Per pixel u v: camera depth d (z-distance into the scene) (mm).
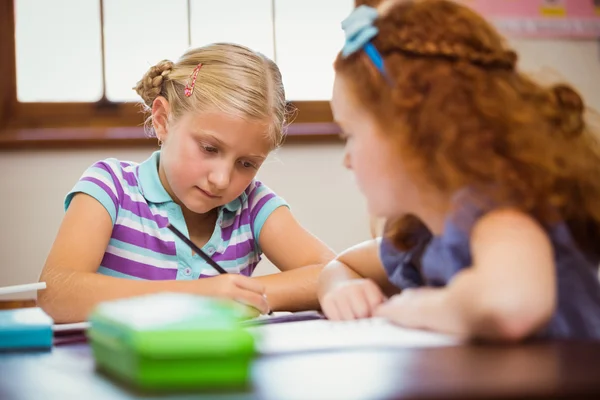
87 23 2264
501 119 753
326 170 2266
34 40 2234
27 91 2230
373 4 876
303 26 2398
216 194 1269
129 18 2279
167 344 455
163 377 454
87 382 493
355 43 833
